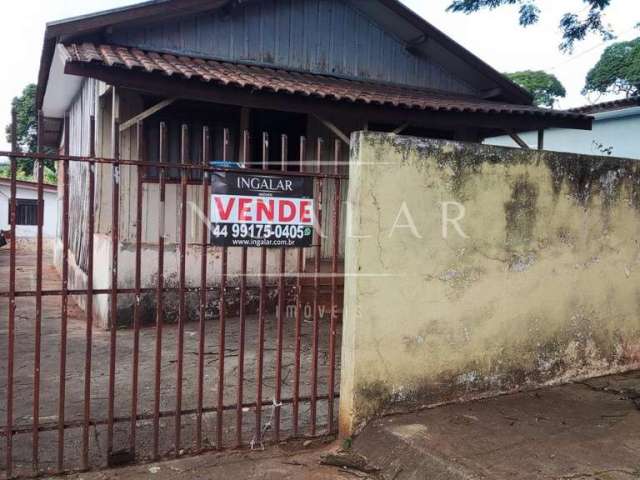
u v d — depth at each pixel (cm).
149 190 779
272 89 672
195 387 488
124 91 770
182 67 700
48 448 353
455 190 391
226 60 854
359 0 934
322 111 725
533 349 441
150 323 763
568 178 446
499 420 377
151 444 361
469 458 318
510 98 1055
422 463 322
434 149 380
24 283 1155
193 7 792
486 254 411
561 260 451
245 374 531
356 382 362
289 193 359
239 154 834
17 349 625
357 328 361
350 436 363
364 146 356
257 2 875
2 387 484
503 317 424
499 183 411
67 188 311
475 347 412
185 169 332
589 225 463
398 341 377
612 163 471
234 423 401
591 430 365
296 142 875
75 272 1006
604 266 478
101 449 352
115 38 773
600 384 462
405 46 1005
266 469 335
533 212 430
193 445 361
